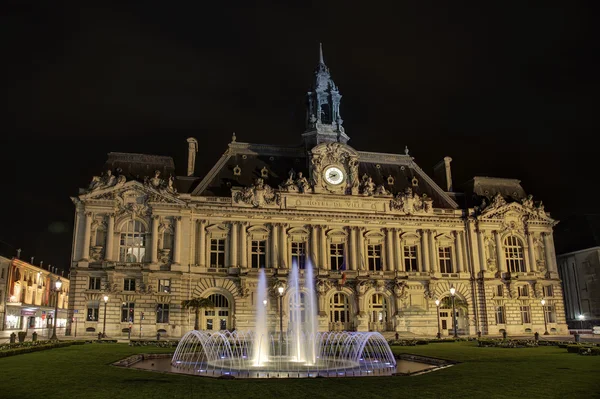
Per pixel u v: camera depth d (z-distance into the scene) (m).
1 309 99.88
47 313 124.88
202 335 65.00
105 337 67.12
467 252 87.44
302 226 82.12
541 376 28.86
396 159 94.75
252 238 80.50
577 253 104.31
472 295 85.81
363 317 79.88
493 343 54.97
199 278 77.00
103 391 23.23
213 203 79.31
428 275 83.94
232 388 24.34
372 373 32.16
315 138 90.69
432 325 82.62
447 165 96.94
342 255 83.38
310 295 78.50
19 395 22.12
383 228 85.12
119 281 74.31
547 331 86.00
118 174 79.19
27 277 116.94
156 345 52.75
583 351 43.84
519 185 96.44
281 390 23.83
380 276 82.00
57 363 34.41
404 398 21.91
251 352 49.47
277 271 78.81
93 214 75.62
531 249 89.62
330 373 32.06
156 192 77.38
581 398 21.95
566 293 106.94
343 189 84.56
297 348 48.91
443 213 87.44
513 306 86.75
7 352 39.28
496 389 24.20
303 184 83.00
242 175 85.38
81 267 73.25
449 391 23.61
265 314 77.31
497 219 88.81
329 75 95.94
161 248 76.38
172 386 24.81
